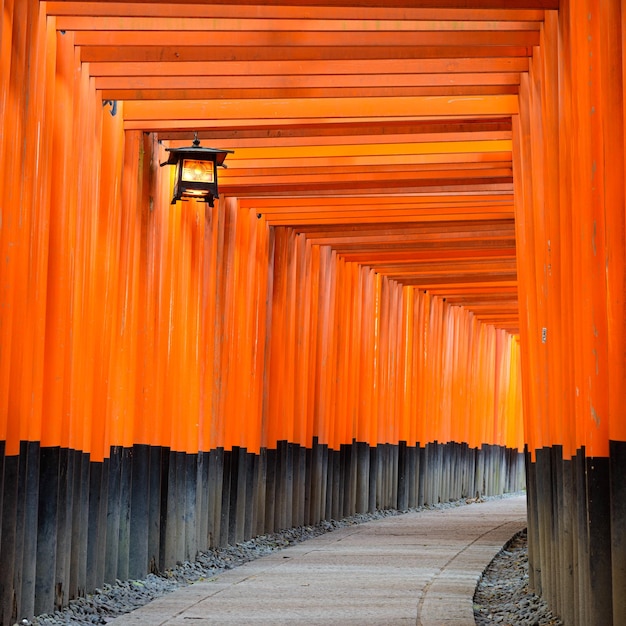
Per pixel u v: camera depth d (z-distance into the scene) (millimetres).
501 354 40500
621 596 7984
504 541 19438
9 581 9672
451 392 33812
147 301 14094
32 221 10211
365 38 11547
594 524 8750
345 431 24922
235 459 18422
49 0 10375
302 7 10672
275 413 20359
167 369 14891
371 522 24500
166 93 13031
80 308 11781
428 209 19688
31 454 10492
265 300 19688
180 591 12344
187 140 15008
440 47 11906
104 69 12375
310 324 22688
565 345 10562
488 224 21391
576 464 9844
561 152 10406
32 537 10453
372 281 26625
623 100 7957
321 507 23391
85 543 12008
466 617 10328
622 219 8102
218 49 11938
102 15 10547
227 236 18078
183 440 15594
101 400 12539
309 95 13195
